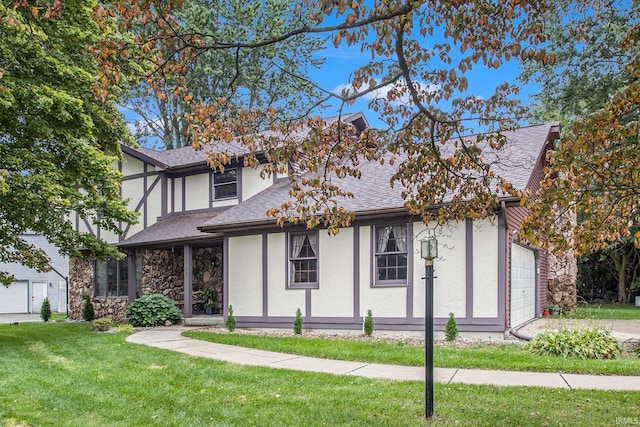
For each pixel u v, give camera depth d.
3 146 9.86
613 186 4.55
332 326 12.10
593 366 7.16
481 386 6.20
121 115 13.47
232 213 14.16
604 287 26.98
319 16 4.42
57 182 11.14
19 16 8.50
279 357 8.67
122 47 4.75
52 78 10.76
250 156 5.64
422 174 5.97
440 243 10.90
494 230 10.37
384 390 6.10
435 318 10.84
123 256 13.23
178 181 17.97
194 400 5.79
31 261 12.15
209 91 26.52
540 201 4.61
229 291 13.89
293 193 5.81
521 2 4.36
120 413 5.34
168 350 9.43
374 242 11.69
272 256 13.20
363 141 5.69
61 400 5.83
